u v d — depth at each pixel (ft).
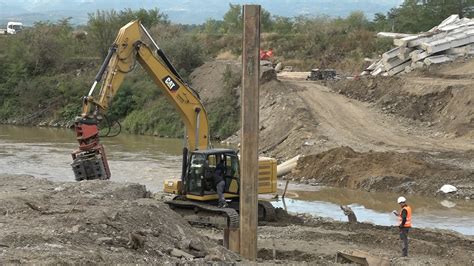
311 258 59.16
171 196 80.23
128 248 44.34
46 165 125.59
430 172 102.17
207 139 82.17
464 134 129.39
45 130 197.67
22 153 142.72
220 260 46.47
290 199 96.58
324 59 223.92
